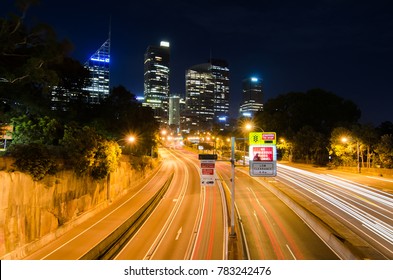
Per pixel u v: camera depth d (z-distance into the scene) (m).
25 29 27.31
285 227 35.81
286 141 106.69
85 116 62.75
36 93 43.91
